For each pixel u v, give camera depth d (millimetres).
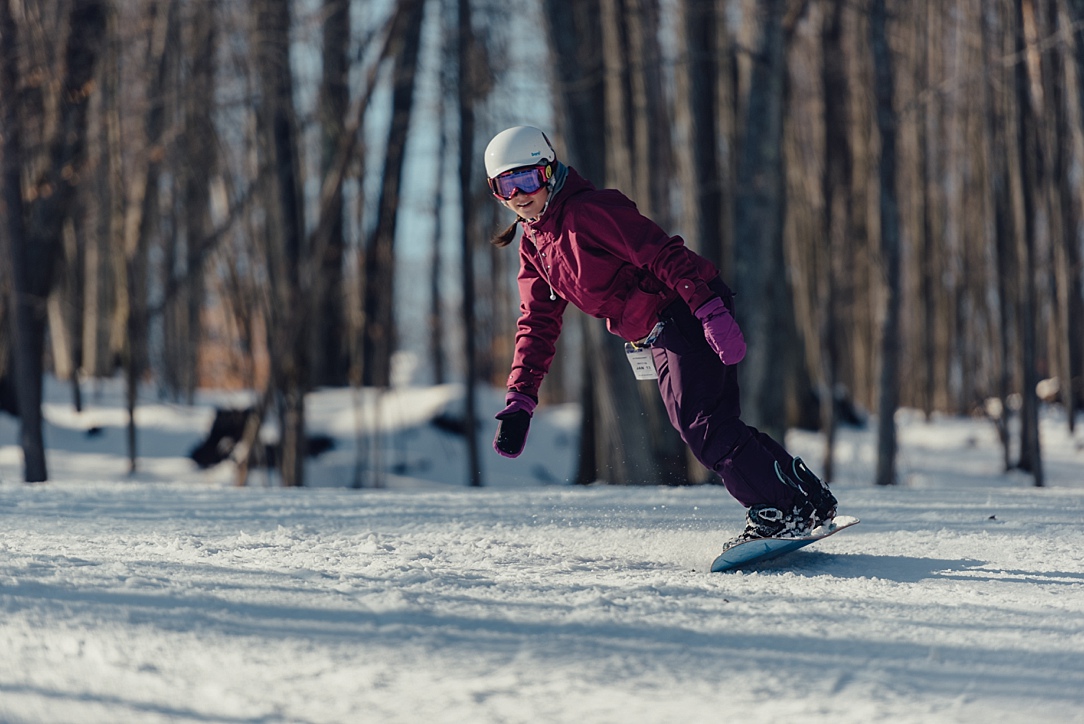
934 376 48219
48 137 19531
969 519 6527
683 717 2305
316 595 3424
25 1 18375
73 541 5055
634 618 3248
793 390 36438
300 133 26719
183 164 28672
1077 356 38438
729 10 23578
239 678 2486
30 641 2744
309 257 24516
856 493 8805
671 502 7691
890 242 17750
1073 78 16031
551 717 2277
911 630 3217
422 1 25250
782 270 22453
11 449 29266
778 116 19016
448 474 29391
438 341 43125
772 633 3111
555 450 31312
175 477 29000
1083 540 5586
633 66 20219
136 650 2674
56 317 42719
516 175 4672
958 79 23953
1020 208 19703
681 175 22234
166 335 40406
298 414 24922
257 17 24016
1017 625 3328
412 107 27625
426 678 2510
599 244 4688
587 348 24375
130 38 25500
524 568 4504
